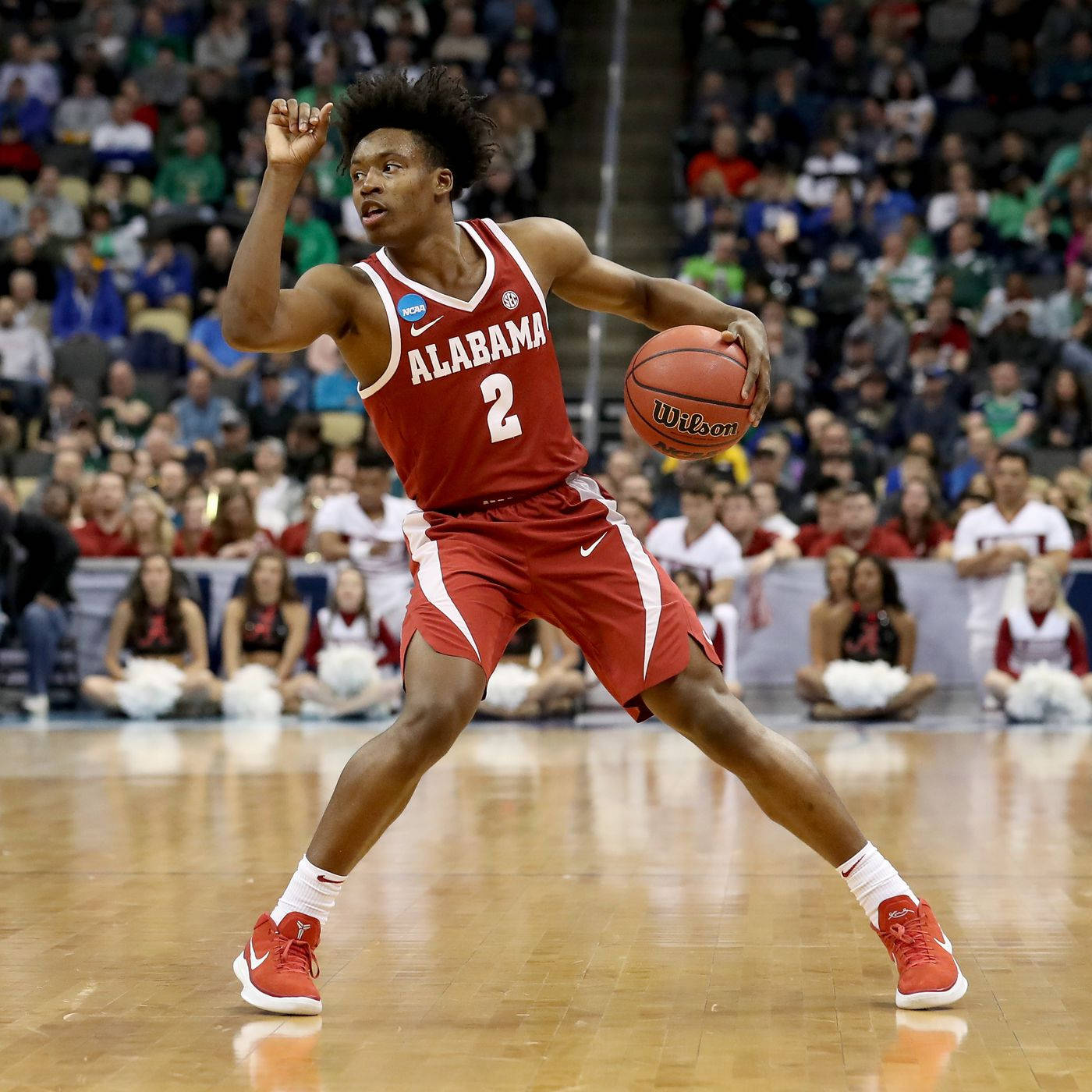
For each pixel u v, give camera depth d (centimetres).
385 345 507
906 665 1647
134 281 2475
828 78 2800
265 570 1669
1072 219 2492
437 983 530
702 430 532
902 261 2423
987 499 1734
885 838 818
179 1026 479
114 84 2842
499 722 1639
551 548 515
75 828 869
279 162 479
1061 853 772
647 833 847
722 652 1645
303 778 1103
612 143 2631
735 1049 450
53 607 1675
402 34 2909
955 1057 440
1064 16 2884
